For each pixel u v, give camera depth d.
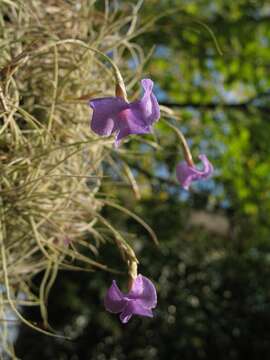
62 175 0.21
